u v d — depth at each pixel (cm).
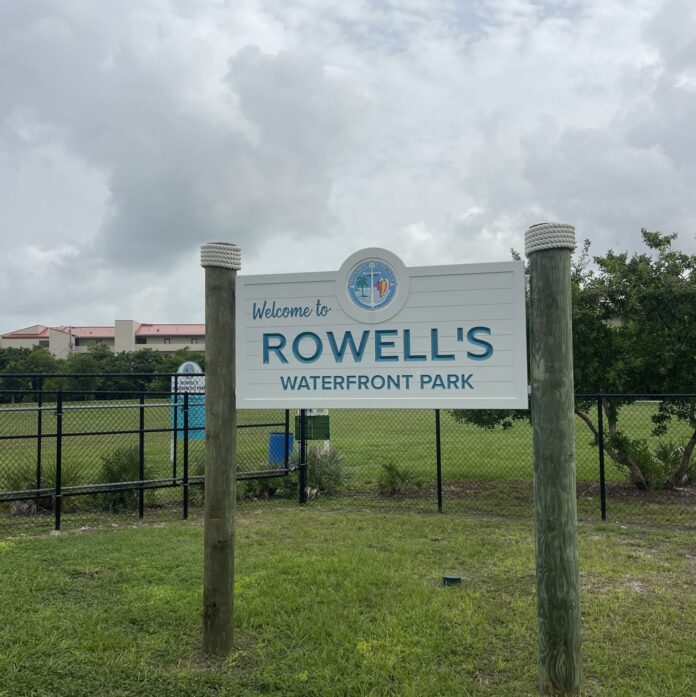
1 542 726
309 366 487
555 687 375
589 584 584
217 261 430
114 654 436
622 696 380
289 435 1077
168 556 667
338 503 994
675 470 1091
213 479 433
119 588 568
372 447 1708
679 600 541
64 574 607
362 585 566
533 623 487
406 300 466
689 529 804
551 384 375
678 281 977
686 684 396
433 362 461
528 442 1803
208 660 429
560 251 375
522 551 687
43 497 882
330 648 441
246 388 498
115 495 958
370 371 473
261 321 497
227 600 435
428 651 436
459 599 538
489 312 450
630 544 729
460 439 1888
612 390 1028
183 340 9038
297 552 682
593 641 460
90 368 4378
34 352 4762
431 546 711
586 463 1355
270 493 1061
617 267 1019
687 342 972
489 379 449
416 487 1106
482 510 923
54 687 393
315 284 487
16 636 459
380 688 389
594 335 1009
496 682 401
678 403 1005
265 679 400
